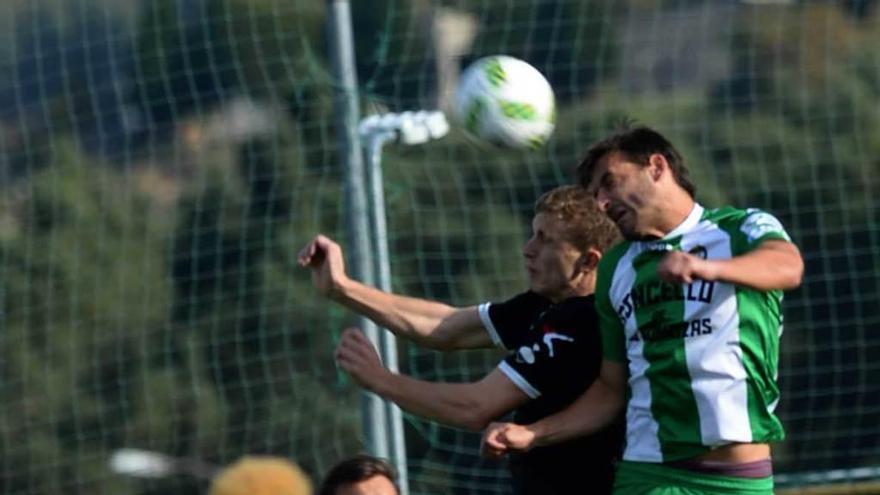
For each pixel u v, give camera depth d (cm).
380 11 4569
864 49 4353
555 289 1925
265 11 4288
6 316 3916
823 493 3084
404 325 2028
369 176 2903
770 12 4416
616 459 1920
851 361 3853
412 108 3875
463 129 2372
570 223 1914
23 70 3903
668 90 4334
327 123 3666
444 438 3509
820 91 4306
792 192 3547
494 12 4250
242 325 3947
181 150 4462
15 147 4391
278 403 3816
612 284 1872
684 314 1827
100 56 4072
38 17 3859
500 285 3697
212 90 4347
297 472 1747
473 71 2359
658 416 1850
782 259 1738
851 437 3666
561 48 4238
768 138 4119
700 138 4203
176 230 4269
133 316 4116
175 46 4300
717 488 1833
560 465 1927
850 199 3984
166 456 4031
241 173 4328
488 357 3600
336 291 2034
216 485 1728
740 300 1823
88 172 4412
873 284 3869
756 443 1842
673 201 1852
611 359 1883
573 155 3869
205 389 3991
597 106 4169
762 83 4384
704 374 1822
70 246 4284
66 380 3966
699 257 1798
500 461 3503
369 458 1816
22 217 4350
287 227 3981
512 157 3688
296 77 3966
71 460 3953
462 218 3769
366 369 1892
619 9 4334
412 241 3766
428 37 4241
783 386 3844
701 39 4447
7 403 3853
